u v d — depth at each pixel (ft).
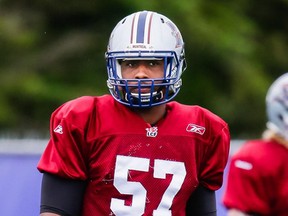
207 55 153.48
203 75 155.33
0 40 154.92
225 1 162.40
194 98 155.63
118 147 41.57
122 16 158.30
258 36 170.71
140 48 41.60
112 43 42.32
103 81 155.12
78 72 154.92
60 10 159.43
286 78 43.04
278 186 41.86
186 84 155.22
